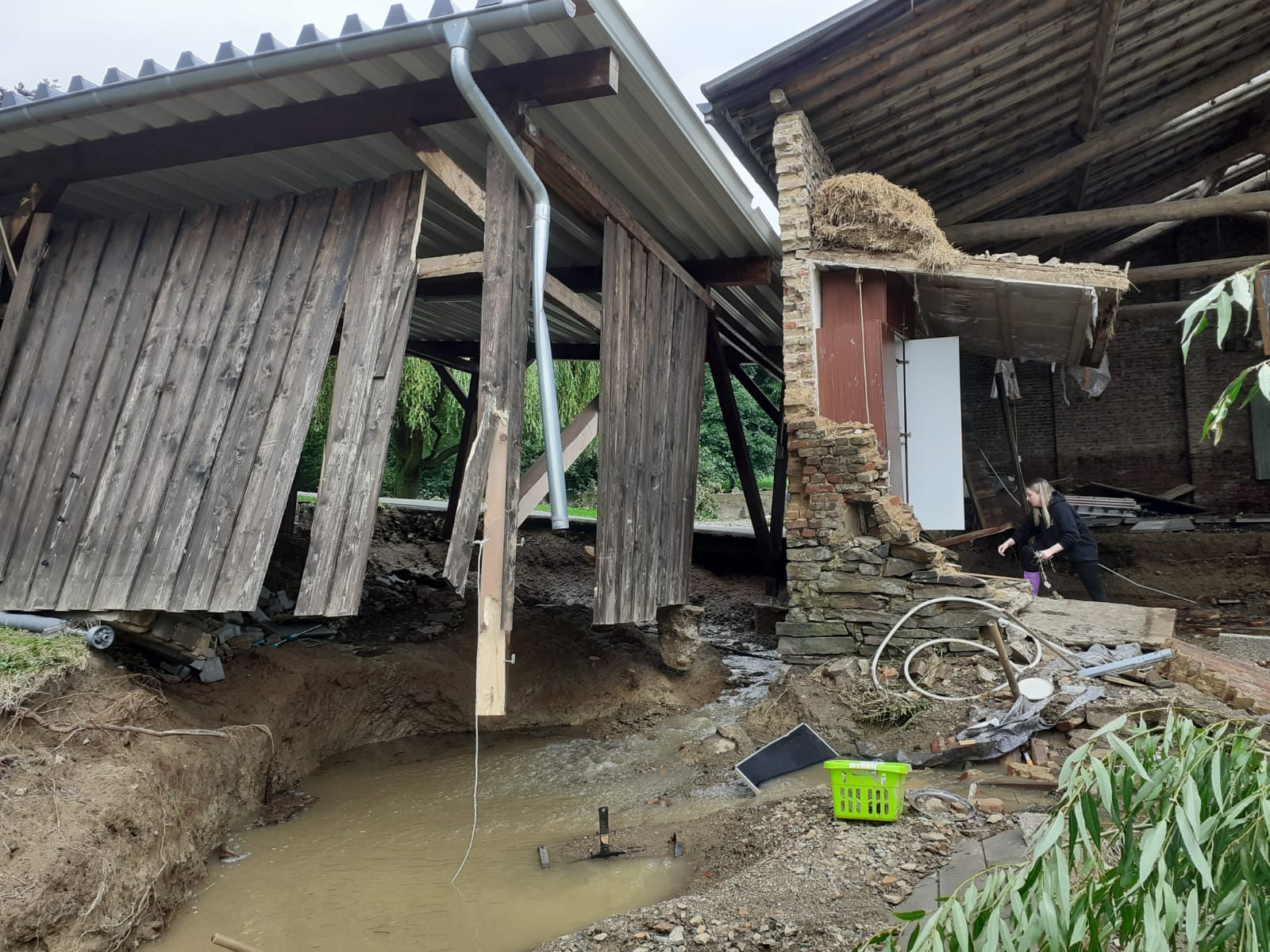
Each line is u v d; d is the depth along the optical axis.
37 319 6.35
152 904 4.22
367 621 8.88
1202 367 14.37
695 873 4.52
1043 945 1.76
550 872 4.73
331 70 5.15
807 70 7.94
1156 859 1.63
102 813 4.16
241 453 5.49
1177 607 10.46
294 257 5.80
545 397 5.18
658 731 7.46
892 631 6.37
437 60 5.11
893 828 4.46
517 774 6.57
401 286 5.38
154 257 6.22
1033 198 12.34
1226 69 9.73
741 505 29.45
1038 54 8.21
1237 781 1.74
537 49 5.15
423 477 26.88
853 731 6.07
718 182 7.05
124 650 6.04
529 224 5.55
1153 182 13.09
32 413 6.16
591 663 8.69
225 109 5.62
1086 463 15.24
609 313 6.73
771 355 13.60
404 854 5.12
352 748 7.17
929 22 7.54
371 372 5.29
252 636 7.22
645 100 5.77
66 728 4.61
